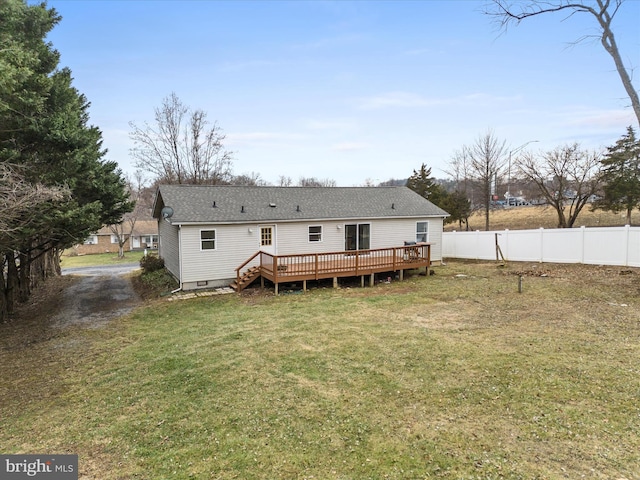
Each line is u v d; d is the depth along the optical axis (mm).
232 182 37688
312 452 3955
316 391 5422
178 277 14672
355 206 17953
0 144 8828
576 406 4664
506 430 4203
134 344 8273
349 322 9102
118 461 3998
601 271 13844
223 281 14648
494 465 3582
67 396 5789
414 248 16016
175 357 7148
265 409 4953
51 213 9008
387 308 10445
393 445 4008
